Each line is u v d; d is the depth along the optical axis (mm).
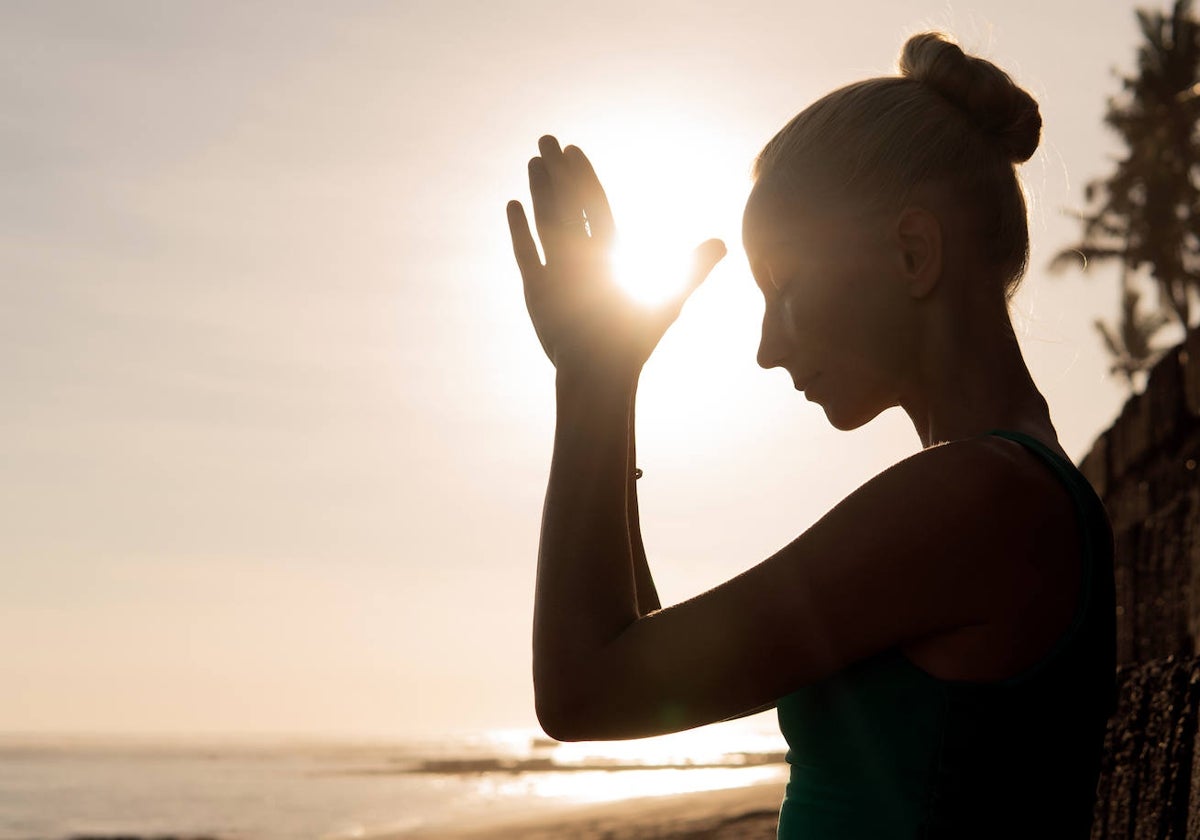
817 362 1232
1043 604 1061
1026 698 1057
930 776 1069
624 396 1147
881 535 1058
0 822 55344
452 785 79250
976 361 1182
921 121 1200
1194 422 3887
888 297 1191
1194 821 1919
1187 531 3736
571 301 1182
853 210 1197
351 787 82312
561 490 1113
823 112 1228
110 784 92438
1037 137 1259
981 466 1073
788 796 1173
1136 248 30938
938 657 1074
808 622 1049
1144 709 2215
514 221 1239
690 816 12516
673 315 1176
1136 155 30906
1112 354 31469
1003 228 1220
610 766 108688
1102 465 4996
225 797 72312
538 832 14531
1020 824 1057
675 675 1043
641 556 1443
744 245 1283
